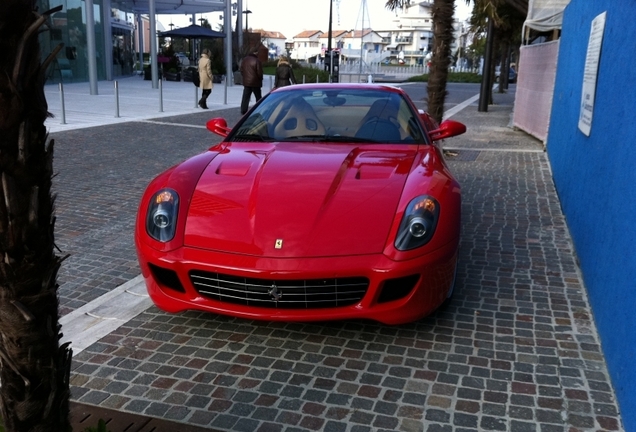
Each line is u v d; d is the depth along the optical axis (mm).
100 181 7191
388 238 3080
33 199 1514
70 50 24953
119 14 31734
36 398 1688
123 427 2490
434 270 3109
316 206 3230
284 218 3164
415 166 3709
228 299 3139
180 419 2564
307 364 3025
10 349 1614
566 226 5527
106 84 25422
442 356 3094
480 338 3287
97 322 3510
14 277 1530
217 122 4680
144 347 3205
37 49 1481
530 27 12766
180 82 29703
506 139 12266
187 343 3254
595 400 2686
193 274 3158
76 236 5121
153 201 3383
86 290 3994
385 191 3355
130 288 4020
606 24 4438
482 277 4211
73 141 9992
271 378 2896
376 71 59375
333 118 4516
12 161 1471
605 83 4156
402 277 3021
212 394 2762
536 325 3451
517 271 4336
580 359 3057
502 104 23359
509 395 2729
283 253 3014
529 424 2512
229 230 3158
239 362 3053
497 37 24438
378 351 3148
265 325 3461
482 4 15750
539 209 6176
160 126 12383
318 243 3043
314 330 3387
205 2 29828
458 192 3508
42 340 1640
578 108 5672
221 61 32219
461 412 2602
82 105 15883
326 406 2658
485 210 6109
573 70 6570
